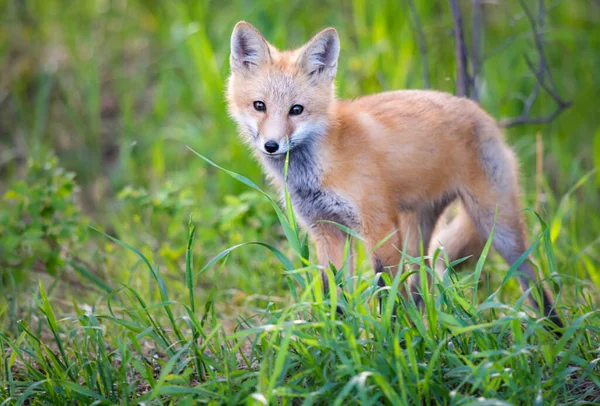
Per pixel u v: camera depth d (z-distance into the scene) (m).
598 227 12.32
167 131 15.43
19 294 10.51
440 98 9.54
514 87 15.30
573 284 10.08
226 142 14.49
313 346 6.79
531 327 6.50
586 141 14.77
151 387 7.03
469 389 6.59
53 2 18.30
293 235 7.34
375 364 6.30
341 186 8.86
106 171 15.62
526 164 14.38
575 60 15.79
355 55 15.29
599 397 6.67
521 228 9.44
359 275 7.33
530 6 16.11
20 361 8.48
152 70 17.38
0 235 11.41
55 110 16.70
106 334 9.15
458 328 6.30
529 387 6.24
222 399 6.34
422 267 6.78
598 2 16.06
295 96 8.76
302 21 16.88
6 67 17.42
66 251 11.44
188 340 7.41
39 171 11.70
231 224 11.54
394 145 8.97
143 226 13.14
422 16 15.30
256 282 11.08
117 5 18.50
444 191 9.51
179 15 16.44
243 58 9.18
